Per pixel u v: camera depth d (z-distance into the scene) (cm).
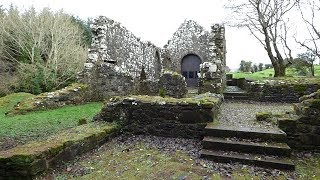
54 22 2156
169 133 702
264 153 542
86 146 575
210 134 616
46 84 1903
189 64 2431
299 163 538
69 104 1163
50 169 474
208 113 677
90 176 460
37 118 871
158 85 1420
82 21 3045
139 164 512
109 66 1297
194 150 595
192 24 2395
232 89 1622
